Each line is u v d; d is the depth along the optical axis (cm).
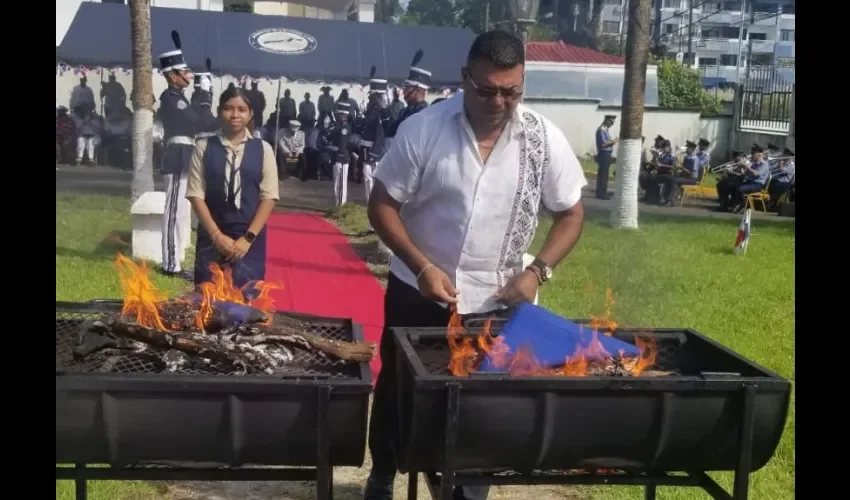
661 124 2173
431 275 242
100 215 984
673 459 206
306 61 1449
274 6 1945
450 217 255
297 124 1454
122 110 1490
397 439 231
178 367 218
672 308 683
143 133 852
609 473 218
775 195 1437
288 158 1482
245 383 192
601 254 931
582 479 211
